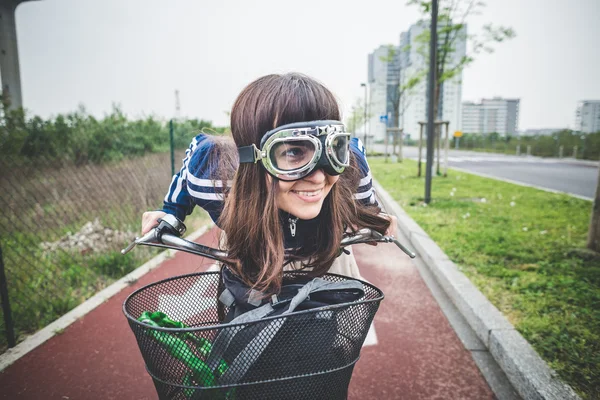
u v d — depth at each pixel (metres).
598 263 4.19
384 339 2.97
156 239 1.29
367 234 1.39
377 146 65.75
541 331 2.73
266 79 1.16
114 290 3.75
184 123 10.88
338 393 1.10
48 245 4.84
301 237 1.33
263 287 1.17
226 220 1.24
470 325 3.17
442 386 2.40
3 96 4.63
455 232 5.68
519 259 4.39
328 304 1.15
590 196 9.99
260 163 1.14
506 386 2.39
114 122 8.20
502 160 26.81
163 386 1.06
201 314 1.42
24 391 2.33
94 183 6.45
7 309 2.77
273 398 1.03
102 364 2.60
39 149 5.35
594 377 2.20
